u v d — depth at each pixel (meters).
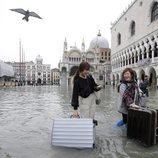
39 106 14.03
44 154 5.15
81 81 6.54
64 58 102.19
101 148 5.61
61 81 101.06
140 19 56.41
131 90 7.27
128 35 66.31
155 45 48.75
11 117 9.97
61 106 13.96
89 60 106.44
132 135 6.49
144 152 5.33
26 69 151.50
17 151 5.37
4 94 27.41
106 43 120.06
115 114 10.79
